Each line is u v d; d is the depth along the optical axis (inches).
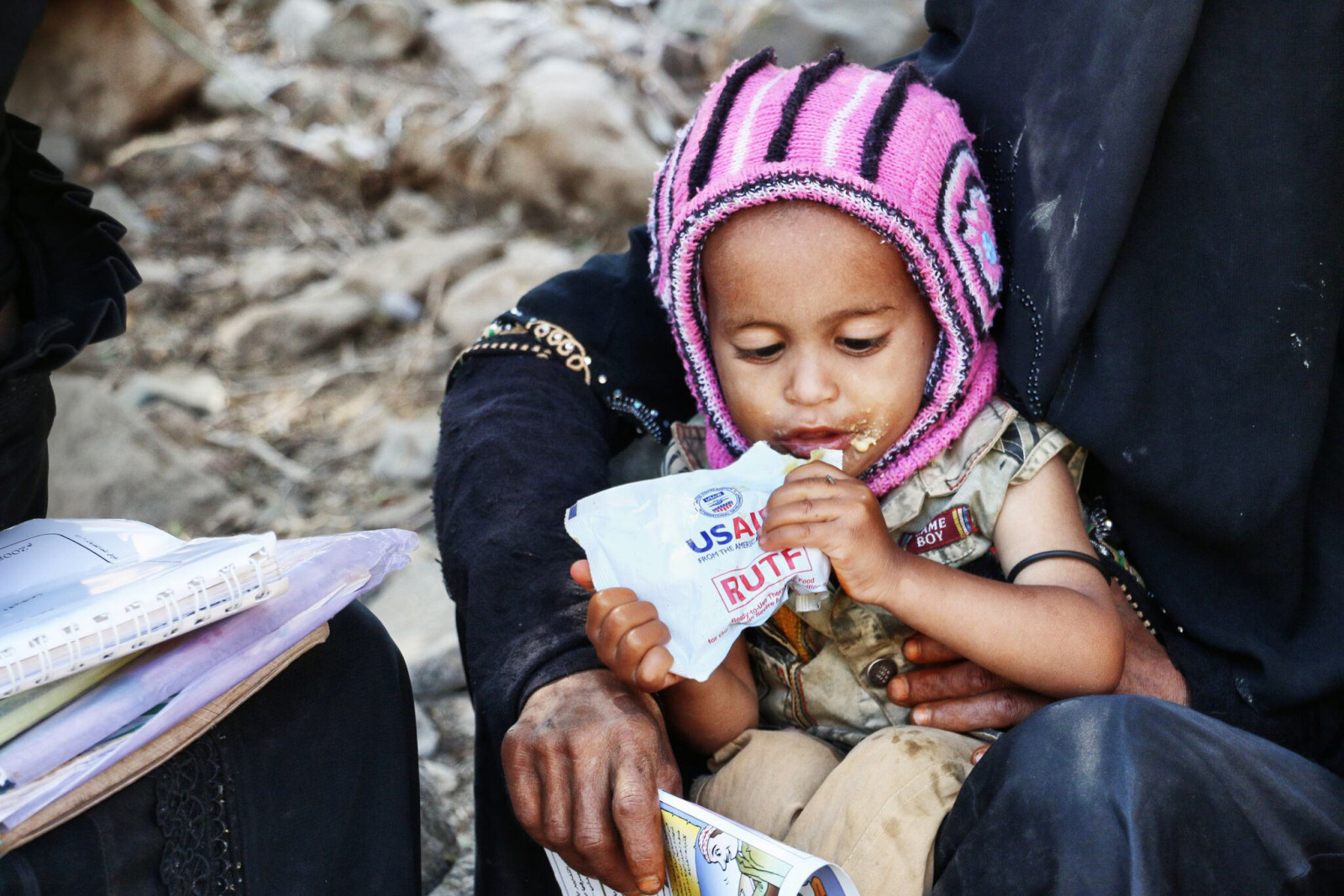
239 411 151.3
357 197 189.9
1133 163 53.5
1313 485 56.2
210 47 206.4
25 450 50.9
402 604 110.0
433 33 213.0
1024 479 59.5
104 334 51.4
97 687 41.3
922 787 52.6
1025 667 54.2
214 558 42.3
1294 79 52.3
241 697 43.2
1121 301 56.1
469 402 63.8
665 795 47.4
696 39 198.5
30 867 39.9
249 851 45.6
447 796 87.8
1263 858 44.7
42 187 50.8
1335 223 53.2
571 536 51.6
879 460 60.2
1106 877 43.4
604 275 68.2
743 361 57.9
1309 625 56.4
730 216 56.4
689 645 49.4
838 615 60.3
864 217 54.5
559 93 184.7
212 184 188.4
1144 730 45.5
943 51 67.2
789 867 43.1
